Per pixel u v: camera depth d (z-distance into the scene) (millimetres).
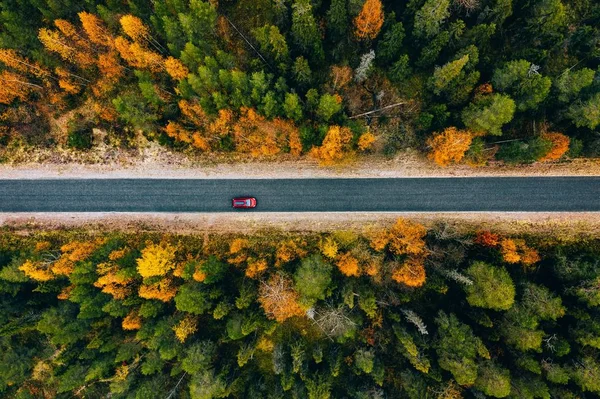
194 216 67875
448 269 59875
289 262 65000
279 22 58812
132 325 61312
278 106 57188
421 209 66812
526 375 58938
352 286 62062
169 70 56531
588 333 56344
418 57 61875
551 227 65750
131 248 66500
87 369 64625
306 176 67000
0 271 64625
